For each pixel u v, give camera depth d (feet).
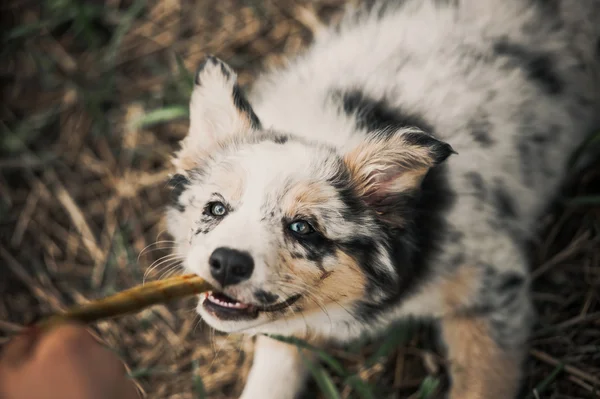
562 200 3.06
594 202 3.01
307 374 2.86
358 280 2.39
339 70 2.71
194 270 2.23
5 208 3.35
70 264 3.25
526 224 2.83
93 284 3.20
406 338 2.88
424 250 2.50
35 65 3.62
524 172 2.77
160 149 3.42
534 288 2.99
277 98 2.66
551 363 2.82
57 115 3.53
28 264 3.25
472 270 2.60
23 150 3.44
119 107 3.54
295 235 2.29
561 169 2.95
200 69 2.46
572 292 2.96
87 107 3.49
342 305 2.44
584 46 2.92
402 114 2.58
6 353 1.67
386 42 2.79
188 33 3.65
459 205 2.56
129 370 2.91
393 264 2.42
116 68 3.60
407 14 2.88
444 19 2.83
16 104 3.56
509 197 2.72
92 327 3.06
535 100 2.79
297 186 2.29
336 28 2.98
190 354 3.01
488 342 2.69
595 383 2.74
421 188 2.44
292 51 3.53
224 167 2.36
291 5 3.62
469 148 2.63
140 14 3.70
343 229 2.34
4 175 3.42
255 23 3.61
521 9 2.86
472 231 2.59
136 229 3.27
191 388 2.95
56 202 3.36
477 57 2.75
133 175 3.37
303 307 2.38
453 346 2.75
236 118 2.47
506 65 2.77
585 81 2.94
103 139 3.47
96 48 3.63
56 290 3.20
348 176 2.38
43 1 3.69
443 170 2.55
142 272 3.17
